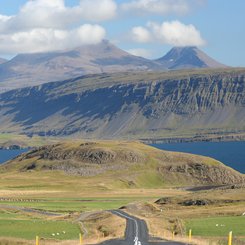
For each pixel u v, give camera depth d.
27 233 100.50
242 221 113.69
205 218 124.06
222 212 135.38
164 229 103.94
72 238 92.38
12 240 83.69
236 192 176.38
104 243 77.44
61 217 143.25
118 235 91.81
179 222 113.75
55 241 85.81
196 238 85.31
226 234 94.12
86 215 144.62
